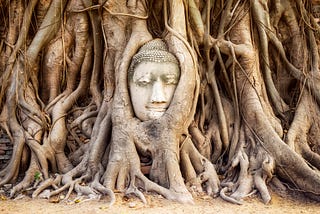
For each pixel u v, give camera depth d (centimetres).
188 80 296
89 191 275
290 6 361
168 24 313
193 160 303
